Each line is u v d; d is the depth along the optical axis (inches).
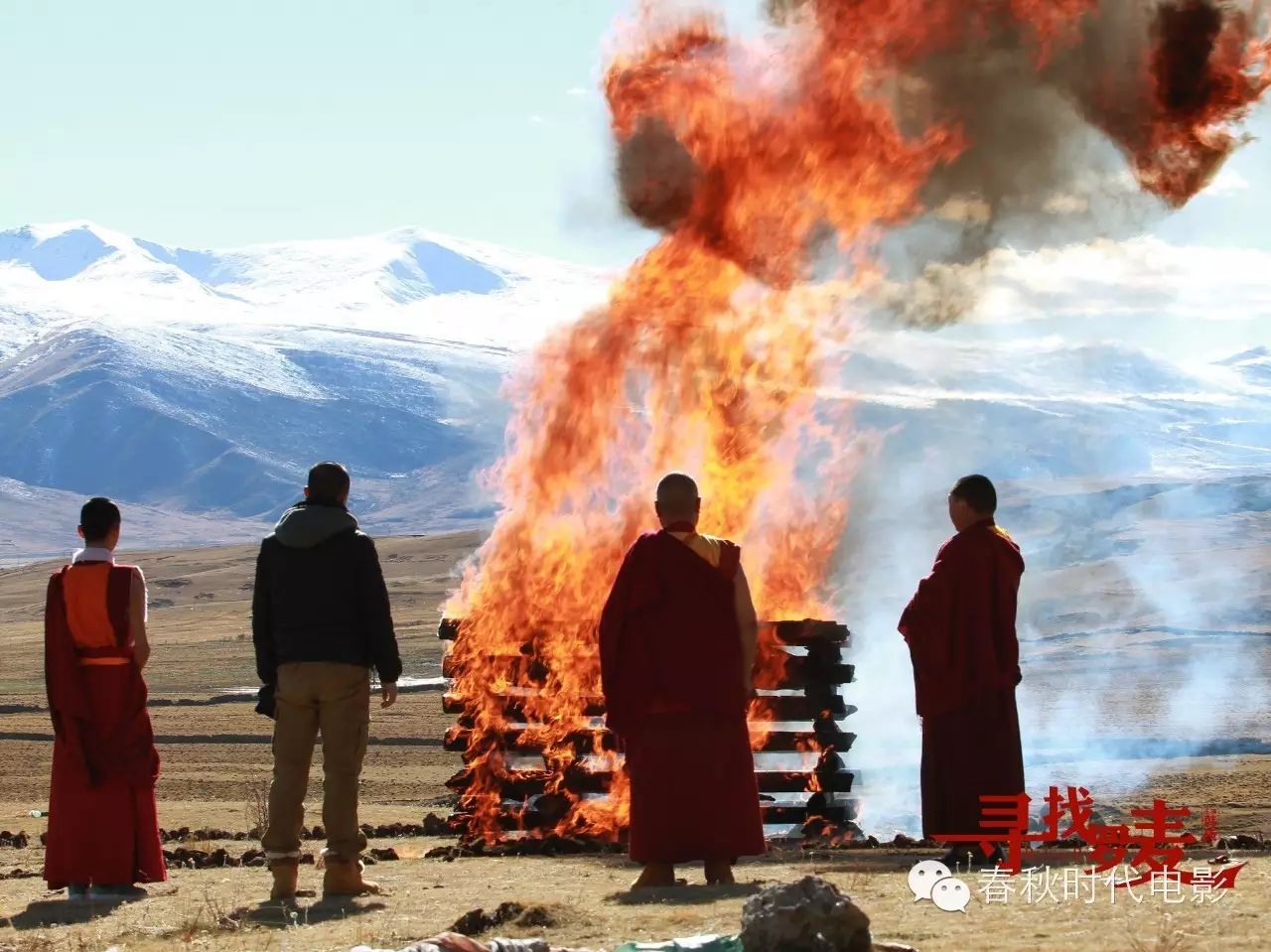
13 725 1609.3
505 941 293.4
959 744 431.8
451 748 611.8
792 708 596.4
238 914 388.2
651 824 401.1
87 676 450.0
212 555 6446.9
